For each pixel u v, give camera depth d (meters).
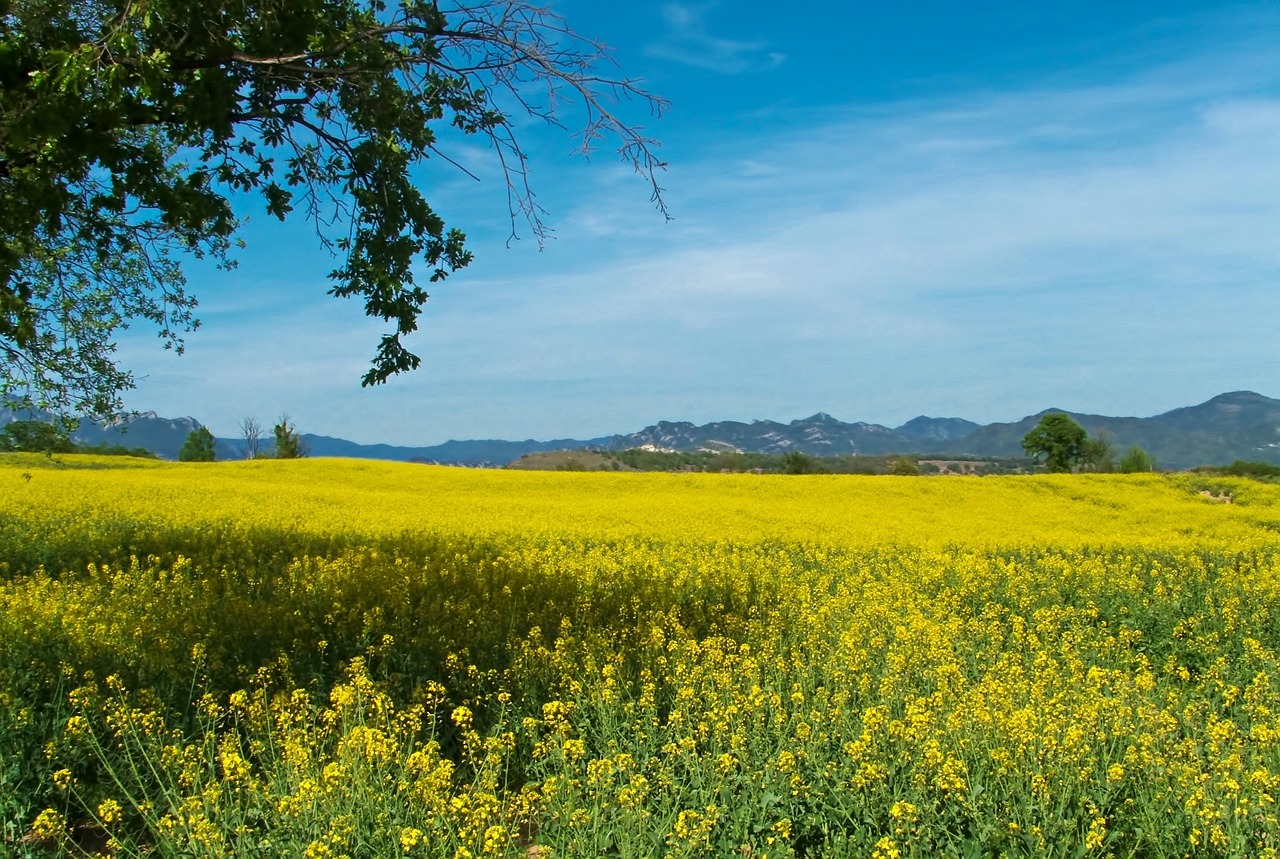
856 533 20.19
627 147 8.31
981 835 4.93
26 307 10.03
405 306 10.21
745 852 4.99
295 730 5.99
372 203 9.99
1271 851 4.59
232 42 8.38
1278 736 6.09
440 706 7.07
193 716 6.68
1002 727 5.93
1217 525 26.11
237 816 4.98
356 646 8.34
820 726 6.21
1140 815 5.22
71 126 7.18
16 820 5.18
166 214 9.09
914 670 8.08
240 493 25.84
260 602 10.16
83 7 7.96
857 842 4.99
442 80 9.34
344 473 38.22
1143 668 9.05
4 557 13.49
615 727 6.48
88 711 6.18
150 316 15.32
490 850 4.56
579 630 9.45
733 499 30.73
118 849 4.80
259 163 9.75
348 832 4.71
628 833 4.81
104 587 11.13
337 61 9.06
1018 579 13.73
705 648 8.16
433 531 18.50
